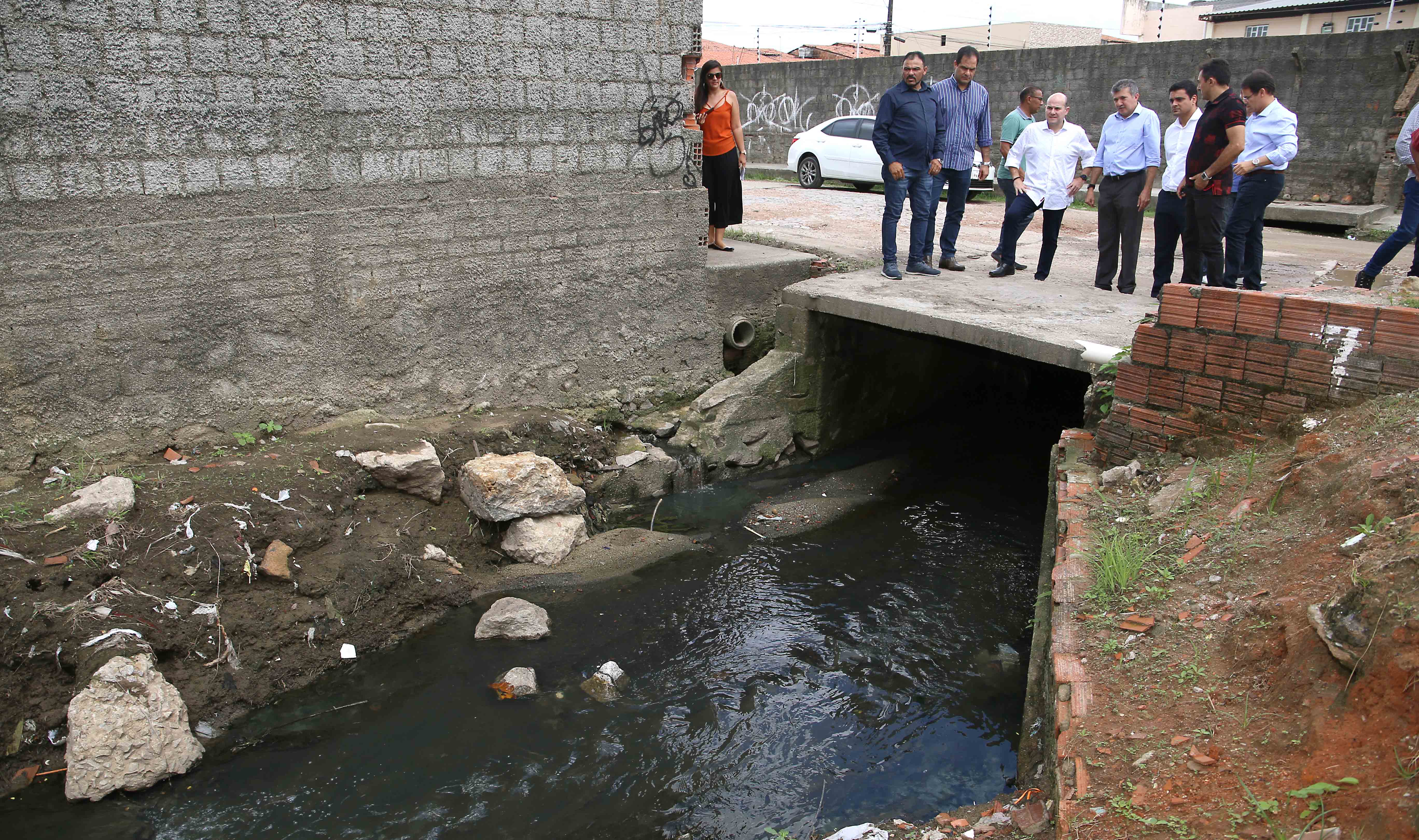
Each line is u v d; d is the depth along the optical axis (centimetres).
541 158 632
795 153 1567
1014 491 730
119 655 389
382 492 548
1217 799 235
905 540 630
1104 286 758
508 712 426
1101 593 348
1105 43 2647
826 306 746
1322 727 240
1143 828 233
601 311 697
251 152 515
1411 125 634
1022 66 1578
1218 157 587
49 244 462
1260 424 420
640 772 388
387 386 604
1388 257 645
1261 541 337
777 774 389
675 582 556
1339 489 329
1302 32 2134
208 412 532
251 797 370
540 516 564
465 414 641
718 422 730
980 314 675
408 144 571
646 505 671
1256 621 292
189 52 482
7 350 461
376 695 438
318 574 474
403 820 358
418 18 554
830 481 741
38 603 399
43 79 446
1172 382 450
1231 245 648
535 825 357
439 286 608
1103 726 278
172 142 488
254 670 430
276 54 509
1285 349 406
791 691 450
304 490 505
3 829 348
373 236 570
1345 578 278
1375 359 380
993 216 1235
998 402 1012
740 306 793
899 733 418
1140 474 452
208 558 445
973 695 448
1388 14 1994
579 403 701
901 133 763
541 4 601
